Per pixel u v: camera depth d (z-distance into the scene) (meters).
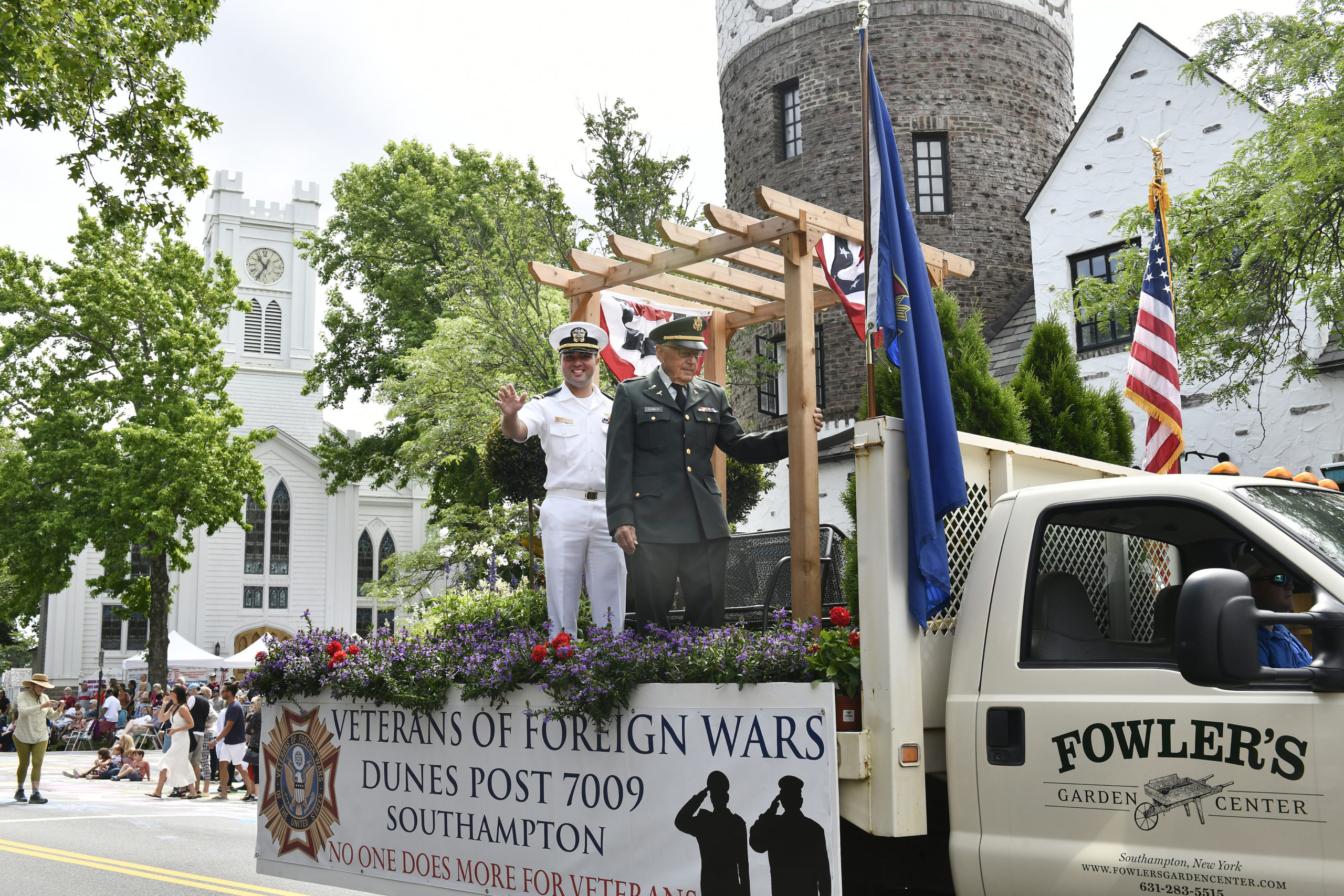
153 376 35.97
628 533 5.29
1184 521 3.90
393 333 35.16
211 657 37.66
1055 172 17.52
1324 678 2.91
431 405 21.12
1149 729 3.25
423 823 4.74
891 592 3.61
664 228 6.45
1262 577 3.91
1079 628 3.78
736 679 3.71
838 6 20.45
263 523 59.12
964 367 7.24
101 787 20.66
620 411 5.46
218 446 36.03
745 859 3.63
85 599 56.50
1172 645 3.77
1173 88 16.22
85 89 11.53
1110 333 16.27
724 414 5.68
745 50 21.75
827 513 17.06
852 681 3.59
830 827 3.45
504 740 4.45
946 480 3.81
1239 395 12.63
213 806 16.34
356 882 5.02
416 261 33.72
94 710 37.69
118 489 34.38
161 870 9.86
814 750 3.52
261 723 5.71
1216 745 3.12
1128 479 3.65
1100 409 8.19
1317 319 11.60
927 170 20.16
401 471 36.72
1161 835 3.18
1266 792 3.01
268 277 65.75
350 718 5.15
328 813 5.21
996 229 19.91
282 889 8.90
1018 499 3.85
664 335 5.55
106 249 35.91
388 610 61.44
